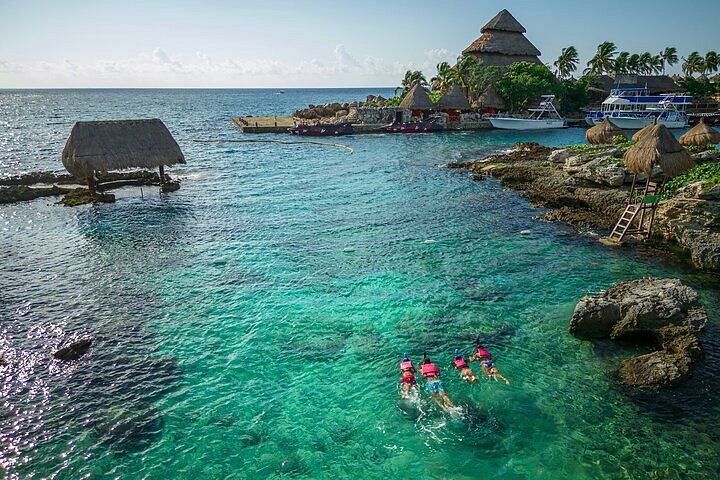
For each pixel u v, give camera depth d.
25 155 57.03
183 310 17.92
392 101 98.31
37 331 16.38
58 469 10.52
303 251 23.97
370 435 11.50
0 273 21.34
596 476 10.06
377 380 13.66
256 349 15.31
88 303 18.48
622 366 13.96
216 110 167.00
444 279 20.44
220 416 12.27
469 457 10.70
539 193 34.56
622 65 110.56
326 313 17.59
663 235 24.83
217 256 23.41
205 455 10.96
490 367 13.72
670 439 11.05
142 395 13.09
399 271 21.33
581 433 11.33
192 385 13.52
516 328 16.34
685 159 22.61
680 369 13.16
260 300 18.67
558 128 82.12
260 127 81.19
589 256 22.89
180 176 44.09
